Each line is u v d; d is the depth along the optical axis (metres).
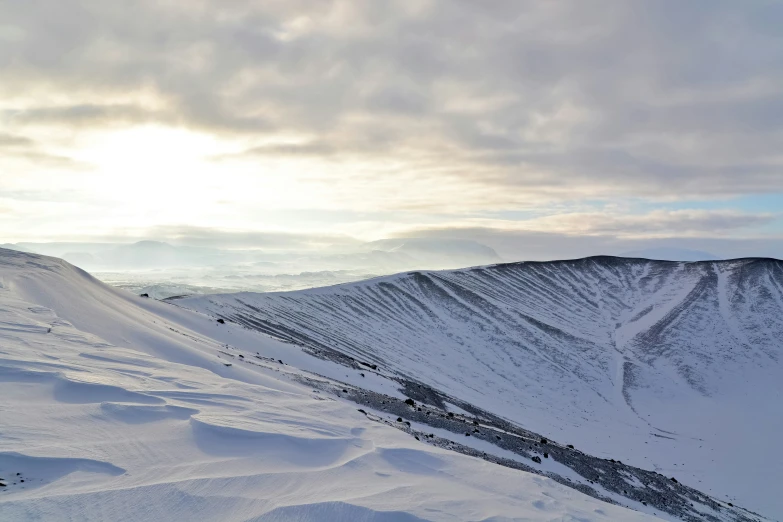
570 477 24.80
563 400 71.62
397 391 41.16
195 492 6.97
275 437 9.93
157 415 10.01
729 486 44.53
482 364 79.69
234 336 39.59
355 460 9.60
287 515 6.59
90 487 6.68
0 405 9.00
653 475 33.97
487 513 7.88
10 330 14.38
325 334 69.25
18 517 5.63
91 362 13.05
